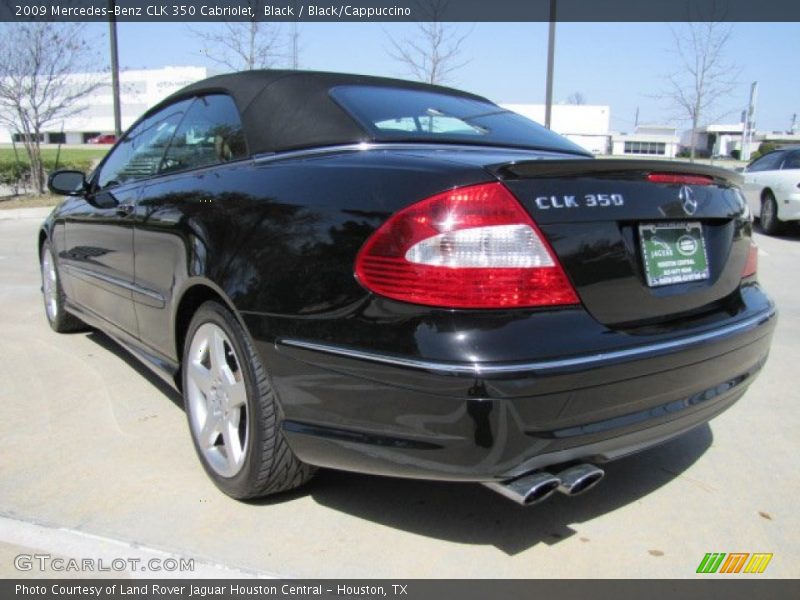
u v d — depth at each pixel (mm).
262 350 2348
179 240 2859
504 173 2033
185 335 3004
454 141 2848
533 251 2000
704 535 2498
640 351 2105
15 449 3074
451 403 1930
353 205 2172
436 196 2018
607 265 2131
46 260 5156
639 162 2246
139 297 3328
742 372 2592
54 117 19453
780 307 6246
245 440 2523
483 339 1925
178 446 3131
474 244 1967
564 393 1974
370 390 2068
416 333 1966
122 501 2639
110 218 3658
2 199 18078
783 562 2342
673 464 3057
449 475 2027
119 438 3205
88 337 4984
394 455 2082
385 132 2699
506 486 2049
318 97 2873
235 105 3059
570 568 2289
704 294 2465
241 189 2619
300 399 2266
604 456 2188
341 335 2109
